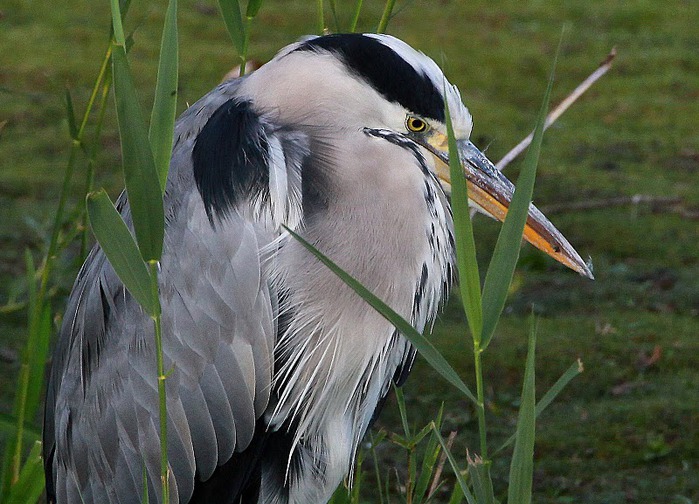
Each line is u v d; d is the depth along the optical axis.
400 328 4.55
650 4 26.03
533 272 13.76
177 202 5.85
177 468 5.97
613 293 13.08
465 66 21.52
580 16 25.11
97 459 6.21
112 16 4.52
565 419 10.47
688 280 13.39
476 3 25.56
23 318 11.84
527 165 4.49
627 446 9.94
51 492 6.83
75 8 23.02
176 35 4.54
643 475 9.48
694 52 22.86
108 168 16.06
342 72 5.80
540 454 9.87
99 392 6.12
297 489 6.19
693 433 10.07
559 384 4.71
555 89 20.80
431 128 5.93
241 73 6.16
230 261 5.64
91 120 17.72
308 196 5.73
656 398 10.72
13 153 16.45
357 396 6.16
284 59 5.94
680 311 12.65
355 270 5.74
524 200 4.50
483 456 4.60
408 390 10.94
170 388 5.84
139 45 20.84
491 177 6.07
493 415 10.45
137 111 4.38
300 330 5.77
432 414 10.49
